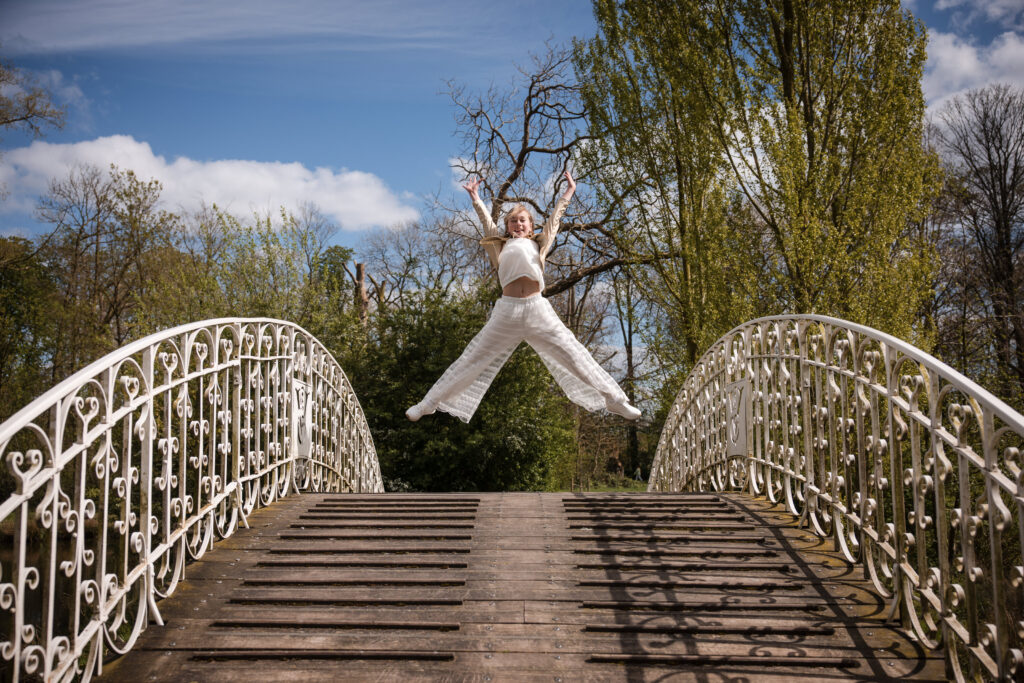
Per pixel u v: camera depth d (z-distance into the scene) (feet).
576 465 84.89
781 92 41.47
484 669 10.37
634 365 92.27
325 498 19.40
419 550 14.85
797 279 36.96
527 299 16.26
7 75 59.31
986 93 62.75
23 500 8.29
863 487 13.69
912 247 35.78
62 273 73.92
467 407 16.90
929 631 10.96
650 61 49.16
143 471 11.90
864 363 13.93
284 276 62.34
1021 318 56.44
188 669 10.41
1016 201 61.41
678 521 16.99
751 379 21.39
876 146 37.50
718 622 11.75
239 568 13.92
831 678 10.14
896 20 36.99
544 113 72.54
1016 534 27.71
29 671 8.42
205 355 14.78
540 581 13.34
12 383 65.57
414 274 62.13
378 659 10.68
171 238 76.69
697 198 47.47
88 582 9.98
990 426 9.12
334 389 26.89
